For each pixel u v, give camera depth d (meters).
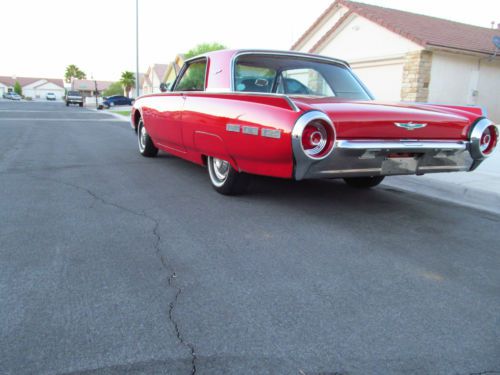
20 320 2.05
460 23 16.73
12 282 2.44
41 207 3.92
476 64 12.73
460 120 3.76
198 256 2.89
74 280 2.48
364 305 2.30
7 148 7.79
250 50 4.33
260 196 4.55
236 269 2.70
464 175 5.74
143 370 1.72
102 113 25.42
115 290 2.38
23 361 1.75
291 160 3.20
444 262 2.95
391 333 2.04
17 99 76.50
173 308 2.21
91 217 3.66
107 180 5.16
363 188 5.18
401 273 2.74
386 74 12.78
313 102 3.47
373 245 3.22
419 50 11.45
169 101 5.05
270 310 2.21
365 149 3.28
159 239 3.18
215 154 4.16
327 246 3.16
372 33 13.02
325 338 1.98
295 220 3.75
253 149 3.49
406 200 4.67
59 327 2.00
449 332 2.06
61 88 108.88
